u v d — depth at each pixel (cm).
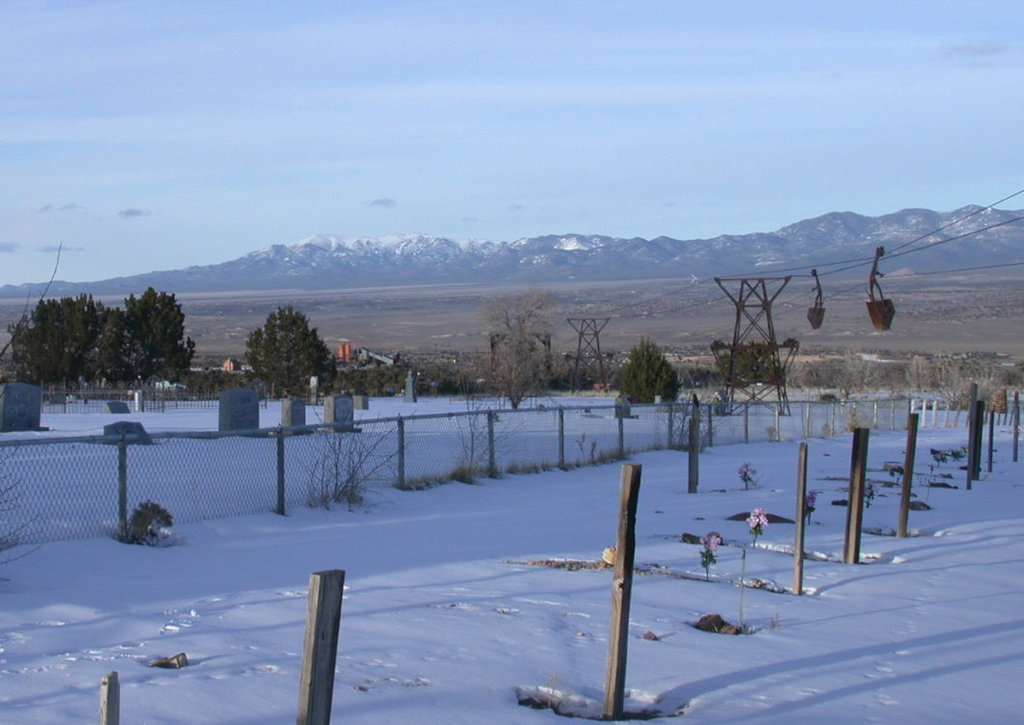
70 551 1192
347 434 2228
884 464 2742
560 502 1869
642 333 14525
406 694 759
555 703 773
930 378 6656
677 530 1577
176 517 1449
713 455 2942
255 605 1002
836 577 1261
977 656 931
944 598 1163
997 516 1827
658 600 1101
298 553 1290
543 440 2889
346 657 842
